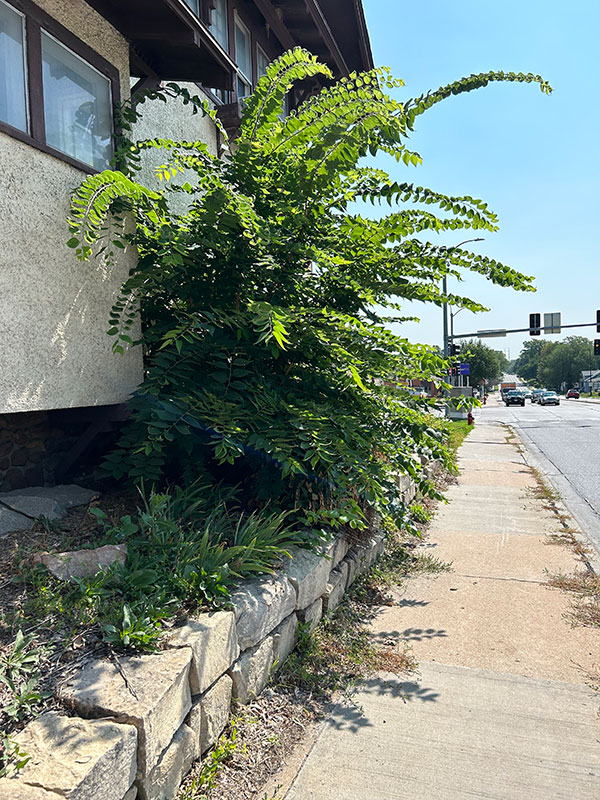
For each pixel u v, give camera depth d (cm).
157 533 341
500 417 3488
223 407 388
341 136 427
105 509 416
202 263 443
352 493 464
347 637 406
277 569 370
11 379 359
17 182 365
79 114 438
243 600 315
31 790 178
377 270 490
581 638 416
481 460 1381
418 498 859
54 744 199
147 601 288
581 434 2156
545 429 2420
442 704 329
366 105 420
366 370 462
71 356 407
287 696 328
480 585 523
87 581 288
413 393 513
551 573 555
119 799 201
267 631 327
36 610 270
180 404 386
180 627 274
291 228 459
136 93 519
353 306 491
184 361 412
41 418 461
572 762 280
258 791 255
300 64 459
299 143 452
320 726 307
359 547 517
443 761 279
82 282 418
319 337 411
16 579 291
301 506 441
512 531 714
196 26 482
